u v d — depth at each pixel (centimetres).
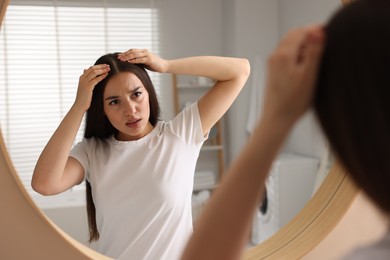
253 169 38
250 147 39
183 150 111
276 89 36
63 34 307
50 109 307
